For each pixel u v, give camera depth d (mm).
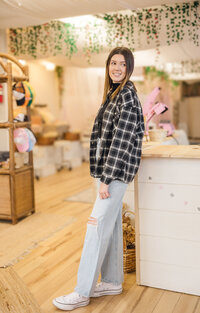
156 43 4684
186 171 2355
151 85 8523
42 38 5297
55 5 3684
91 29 5031
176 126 12023
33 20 4219
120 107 2174
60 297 2334
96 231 2246
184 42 4586
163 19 4586
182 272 2447
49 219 4258
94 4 3629
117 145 2133
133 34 4785
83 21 5055
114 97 2244
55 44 5250
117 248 2439
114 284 2469
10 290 2572
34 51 5352
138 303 2354
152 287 2561
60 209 4715
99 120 2340
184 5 4453
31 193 4453
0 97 4699
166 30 4590
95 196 3896
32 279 2740
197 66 8852
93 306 2338
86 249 2289
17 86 4094
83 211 4613
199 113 13984
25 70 4254
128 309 2287
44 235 3697
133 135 2156
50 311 2293
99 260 2279
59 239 3582
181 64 8883
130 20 4785
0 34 4801
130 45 4828
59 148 8047
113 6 3680
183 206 2391
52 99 9086
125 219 3049
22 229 3902
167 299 2393
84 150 9328
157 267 2521
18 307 2340
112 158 2135
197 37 4465
